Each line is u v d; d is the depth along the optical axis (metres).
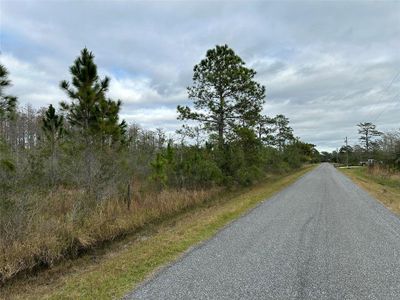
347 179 29.80
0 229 6.59
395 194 17.59
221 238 7.73
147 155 15.70
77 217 8.11
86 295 4.68
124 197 11.44
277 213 11.18
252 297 4.43
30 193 7.41
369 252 6.52
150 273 5.44
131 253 6.85
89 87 11.24
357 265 5.73
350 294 4.52
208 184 17.44
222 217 10.53
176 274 5.34
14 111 9.30
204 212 12.34
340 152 121.69
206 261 6.00
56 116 12.95
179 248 6.91
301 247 6.89
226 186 19.56
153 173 14.24
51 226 7.25
